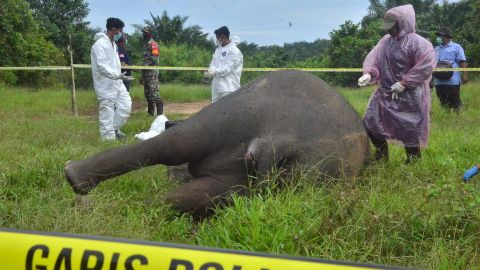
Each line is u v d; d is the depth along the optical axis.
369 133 6.61
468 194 4.55
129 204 4.97
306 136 5.01
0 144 7.76
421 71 6.25
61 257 1.93
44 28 29.86
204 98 20.73
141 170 5.81
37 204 4.80
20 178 5.84
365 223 4.18
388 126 6.51
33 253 1.94
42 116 13.17
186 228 4.61
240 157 4.97
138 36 42.75
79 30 36.09
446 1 37.44
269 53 42.91
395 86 6.33
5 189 5.50
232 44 10.15
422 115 6.44
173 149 4.95
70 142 8.10
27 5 24.83
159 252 1.92
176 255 1.91
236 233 4.10
